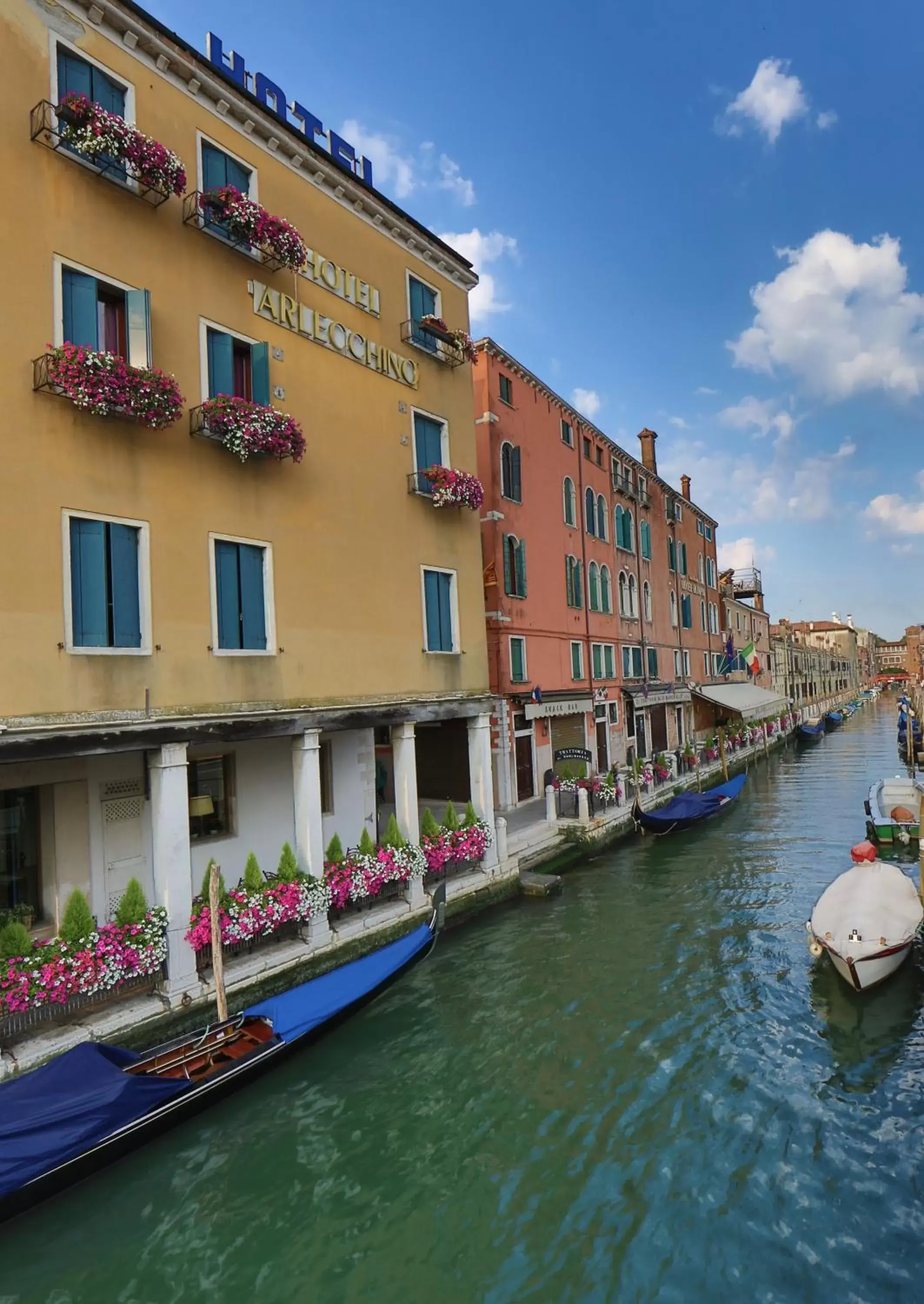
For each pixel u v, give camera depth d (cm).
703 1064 787
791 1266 532
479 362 1867
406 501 1255
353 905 1105
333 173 1127
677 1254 544
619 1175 625
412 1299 513
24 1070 690
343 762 1238
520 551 1970
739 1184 612
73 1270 540
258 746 1113
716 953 1078
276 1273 536
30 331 758
